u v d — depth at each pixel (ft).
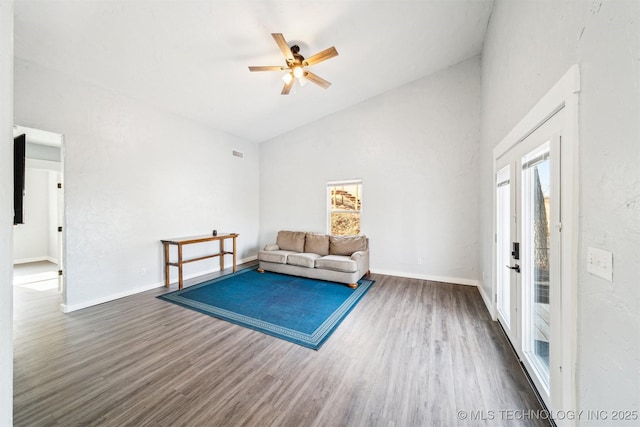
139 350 7.23
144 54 9.30
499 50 8.63
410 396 5.48
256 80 12.03
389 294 11.81
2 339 1.76
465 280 13.33
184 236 14.29
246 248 18.92
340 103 15.70
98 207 10.66
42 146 13.37
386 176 15.17
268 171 19.62
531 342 6.15
